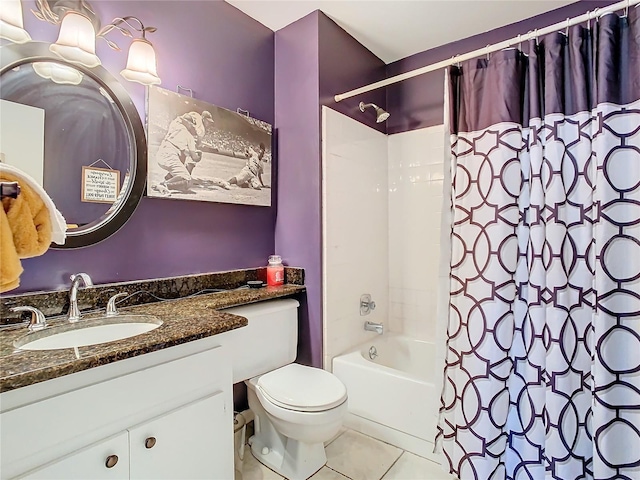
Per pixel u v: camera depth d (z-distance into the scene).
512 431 1.47
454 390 1.58
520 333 1.47
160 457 1.05
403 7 1.95
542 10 1.98
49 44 1.26
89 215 1.38
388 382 1.83
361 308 2.28
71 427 0.88
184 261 1.71
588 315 1.36
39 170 1.26
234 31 1.95
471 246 1.53
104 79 1.41
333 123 2.06
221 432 1.23
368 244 2.37
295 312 1.94
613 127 1.27
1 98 1.18
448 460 1.57
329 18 2.05
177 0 1.69
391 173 2.58
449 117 1.64
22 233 0.91
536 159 1.43
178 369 1.11
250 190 1.95
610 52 1.28
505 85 1.47
